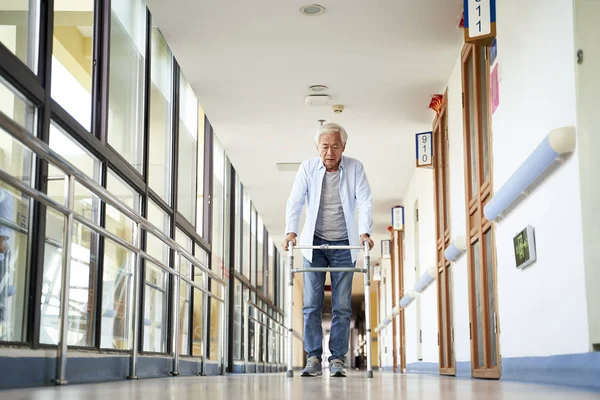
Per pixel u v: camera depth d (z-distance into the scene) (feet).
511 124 12.97
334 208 14.66
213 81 21.93
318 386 9.34
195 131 24.48
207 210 26.81
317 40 18.89
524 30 11.78
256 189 37.78
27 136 7.21
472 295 17.48
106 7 14.14
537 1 10.83
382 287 57.93
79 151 12.86
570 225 9.30
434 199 24.52
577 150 8.94
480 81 16.79
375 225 46.93
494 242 14.98
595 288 8.39
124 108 15.92
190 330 22.93
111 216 14.37
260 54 19.85
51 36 10.80
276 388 8.57
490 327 15.72
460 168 19.27
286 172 33.88
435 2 16.76
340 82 21.89
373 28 18.16
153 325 18.11
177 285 16.31
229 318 33.04
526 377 11.79
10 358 8.21
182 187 22.72
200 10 17.25
